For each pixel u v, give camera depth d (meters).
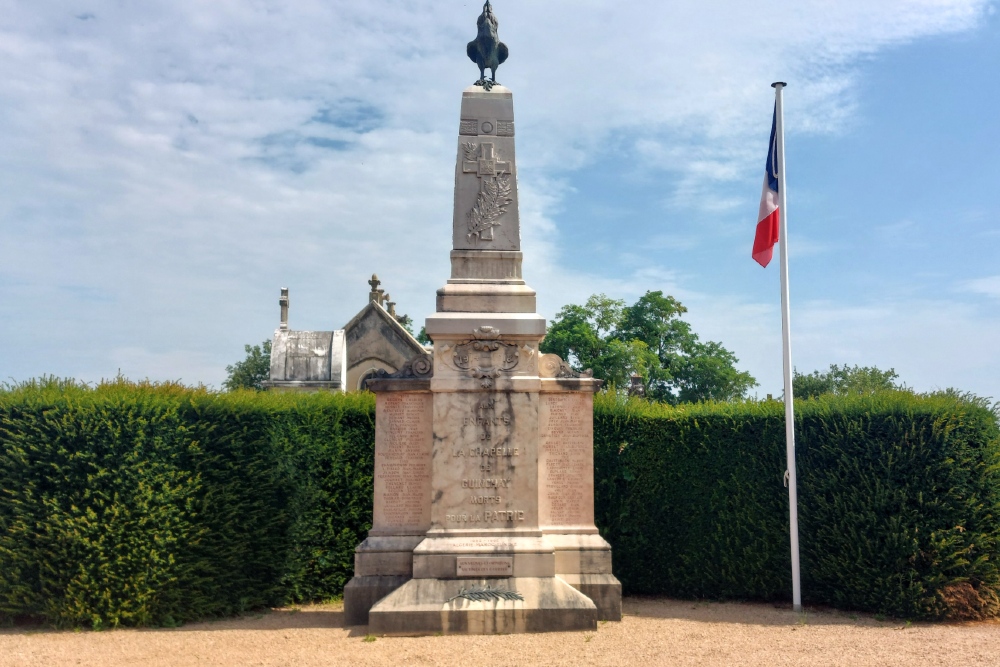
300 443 13.22
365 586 10.70
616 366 40.25
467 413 10.82
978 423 11.91
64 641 10.07
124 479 11.15
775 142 12.94
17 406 11.27
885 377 42.41
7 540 10.77
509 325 10.92
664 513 13.55
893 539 11.48
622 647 9.17
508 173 11.59
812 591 12.41
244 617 11.95
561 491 11.11
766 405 13.47
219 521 11.91
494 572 10.31
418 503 10.95
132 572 11.02
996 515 11.61
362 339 33.47
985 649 9.23
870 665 8.41
